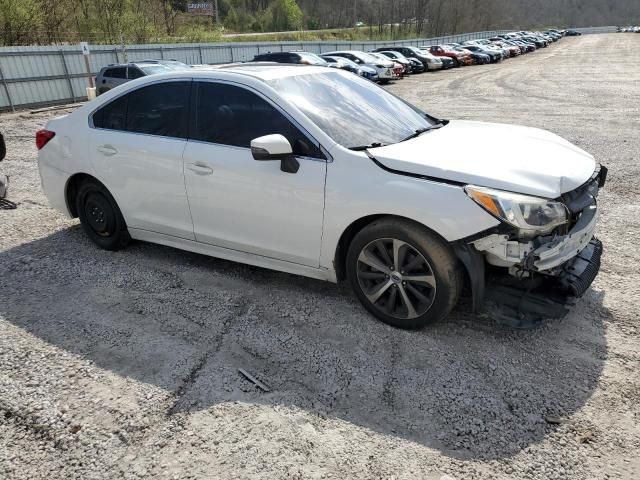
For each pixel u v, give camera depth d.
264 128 3.43
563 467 2.19
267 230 3.50
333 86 3.80
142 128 4.05
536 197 2.71
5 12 23.28
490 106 13.98
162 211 4.04
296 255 3.45
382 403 2.59
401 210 2.91
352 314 3.42
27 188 6.74
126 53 22.25
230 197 3.57
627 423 2.42
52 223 5.38
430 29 80.06
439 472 2.17
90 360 2.99
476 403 2.57
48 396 2.69
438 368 2.85
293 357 2.98
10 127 13.13
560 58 37.66
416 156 3.03
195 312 3.50
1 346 3.13
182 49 25.64
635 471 2.16
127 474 2.20
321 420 2.48
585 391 2.64
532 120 11.38
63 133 4.53
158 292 3.80
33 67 18.36
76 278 4.06
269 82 3.50
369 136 3.38
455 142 3.35
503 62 36.06
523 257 2.72
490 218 2.70
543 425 2.42
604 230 4.77
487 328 3.21
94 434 2.42
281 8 81.69
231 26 81.19
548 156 3.16
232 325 3.33
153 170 3.94
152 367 2.91
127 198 4.20
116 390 2.72
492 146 3.27
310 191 3.21
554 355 2.94
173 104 3.88
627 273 3.91
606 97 15.06
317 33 71.19
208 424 2.47
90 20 29.69
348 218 3.11
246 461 2.24
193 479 2.16
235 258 3.82
